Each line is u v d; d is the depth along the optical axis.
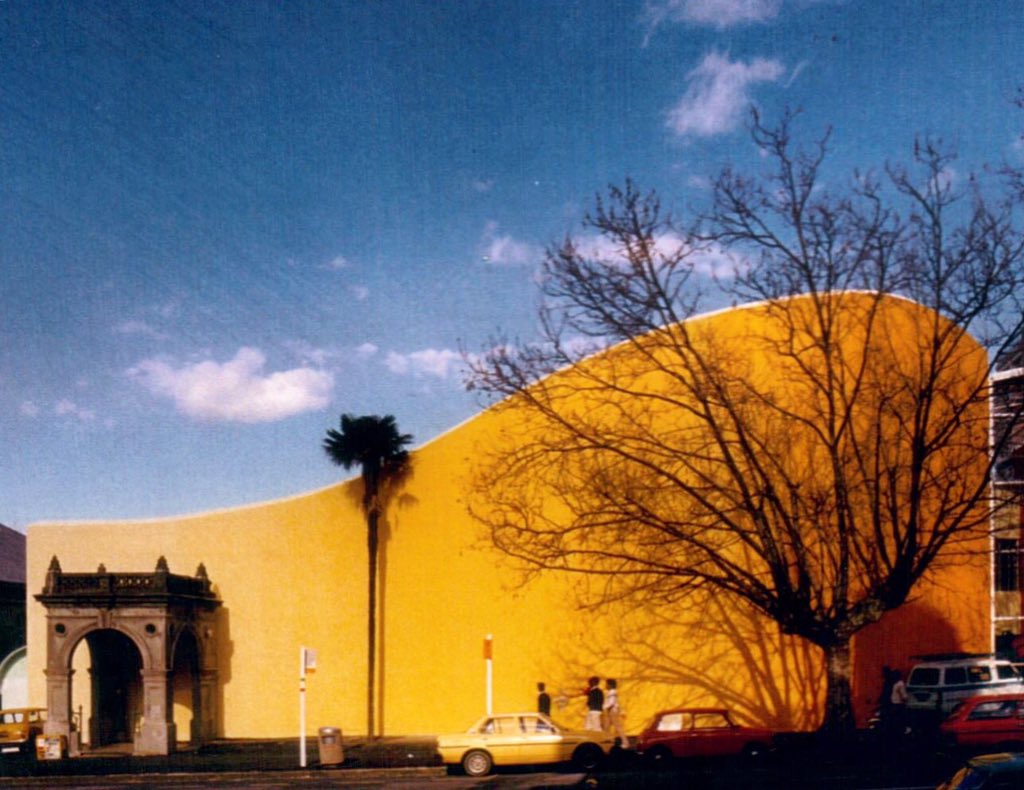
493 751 28.70
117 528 39.75
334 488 38.84
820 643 28.77
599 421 32.47
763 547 29.45
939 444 29.89
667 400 30.50
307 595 38.56
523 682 36.66
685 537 29.88
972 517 34.09
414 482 38.06
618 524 33.62
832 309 32.34
